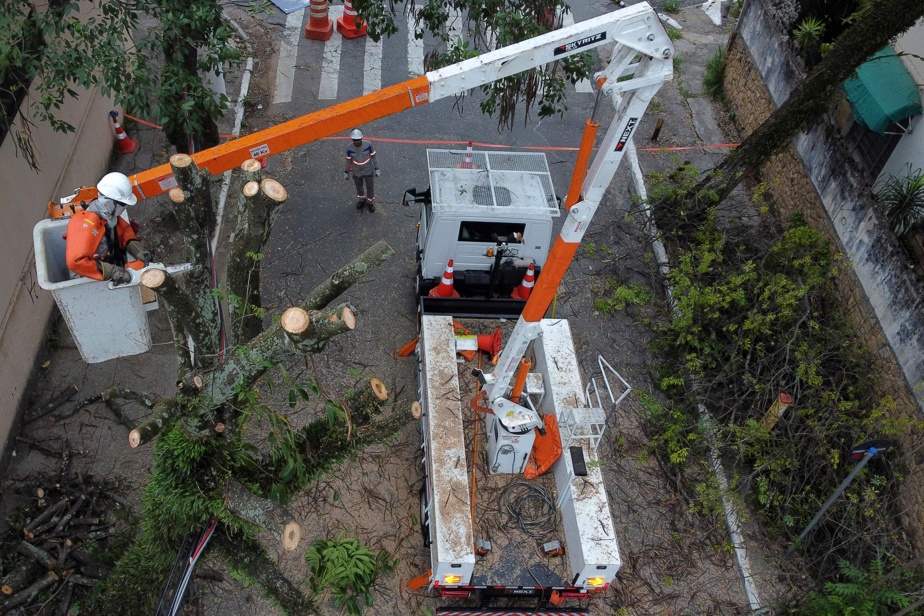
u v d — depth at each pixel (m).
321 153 12.47
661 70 5.21
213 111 9.44
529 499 7.63
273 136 6.25
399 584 7.68
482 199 8.96
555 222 12.05
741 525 8.55
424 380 8.26
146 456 8.23
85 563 7.24
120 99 8.36
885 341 9.26
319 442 5.03
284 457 4.74
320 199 11.68
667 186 12.08
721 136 14.11
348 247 11.03
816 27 12.36
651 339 10.42
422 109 13.68
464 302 9.12
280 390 8.91
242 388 4.45
